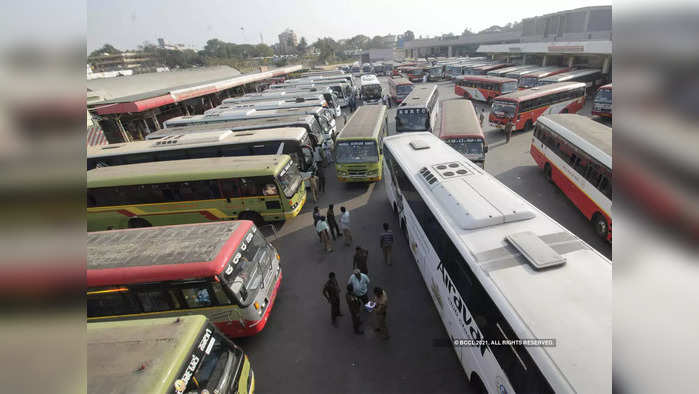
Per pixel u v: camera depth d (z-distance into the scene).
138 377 4.70
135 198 12.52
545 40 47.19
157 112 28.56
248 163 12.25
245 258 7.91
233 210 12.43
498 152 19.02
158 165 12.85
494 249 5.95
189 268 7.03
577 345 4.27
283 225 13.09
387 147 12.48
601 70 32.12
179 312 7.38
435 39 95.44
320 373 7.11
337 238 11.86
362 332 7.94
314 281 9.82
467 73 50.03
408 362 7.13
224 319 7.42
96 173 12.71
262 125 17.09
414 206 9.17
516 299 4.95
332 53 116.38
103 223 13.05
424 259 8.56
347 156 14.91
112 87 33.03
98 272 7.20
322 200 14.98
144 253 7.52
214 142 14.50
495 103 22.19
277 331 8.23
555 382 4.00
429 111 20.11
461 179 8.22
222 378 5.48
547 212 12.33
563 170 12.72
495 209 6.79
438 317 8.16
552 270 5.31
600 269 5.24
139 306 7.38
